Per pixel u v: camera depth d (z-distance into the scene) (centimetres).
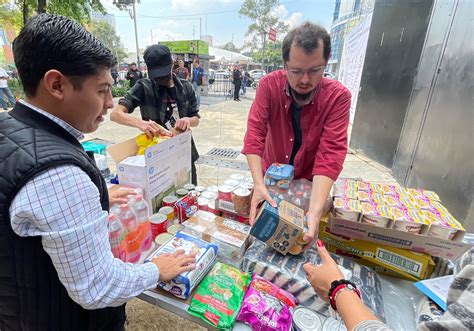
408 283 103
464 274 50
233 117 781
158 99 199
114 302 62
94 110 63
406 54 376
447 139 282
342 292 66
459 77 273
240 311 81
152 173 119
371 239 105
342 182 132
